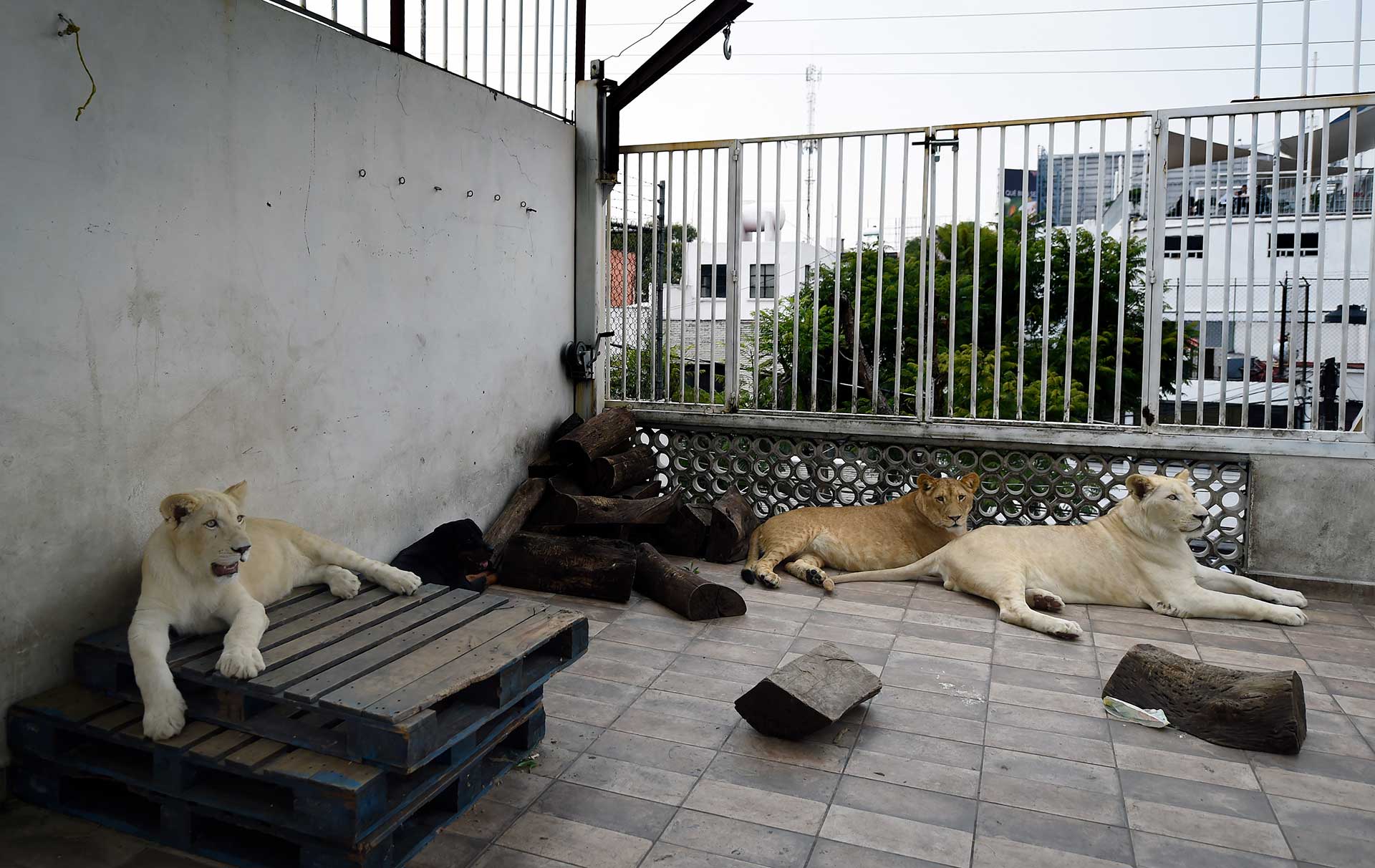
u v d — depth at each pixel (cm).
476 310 583
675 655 461
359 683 285
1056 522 616
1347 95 531
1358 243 782
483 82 588
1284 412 829
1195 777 343
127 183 353
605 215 719
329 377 462
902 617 521
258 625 312
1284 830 307
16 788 316
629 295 779
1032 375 811
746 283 739
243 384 411
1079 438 598
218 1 389
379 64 487
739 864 286
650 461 669
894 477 654
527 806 319
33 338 321
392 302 505
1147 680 397
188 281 381
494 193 596
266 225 419
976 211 616
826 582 565
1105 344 802
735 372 688
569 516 598
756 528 666
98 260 343
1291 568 564
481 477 596
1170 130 581
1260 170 834
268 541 364
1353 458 545
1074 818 314
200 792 279
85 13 334
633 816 313
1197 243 861
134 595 360
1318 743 370
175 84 371
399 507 520
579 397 716
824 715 355
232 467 408
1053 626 488
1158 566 529
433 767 290
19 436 317
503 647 318
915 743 368
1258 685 368
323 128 450
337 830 255
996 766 350
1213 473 579
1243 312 850
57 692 322
